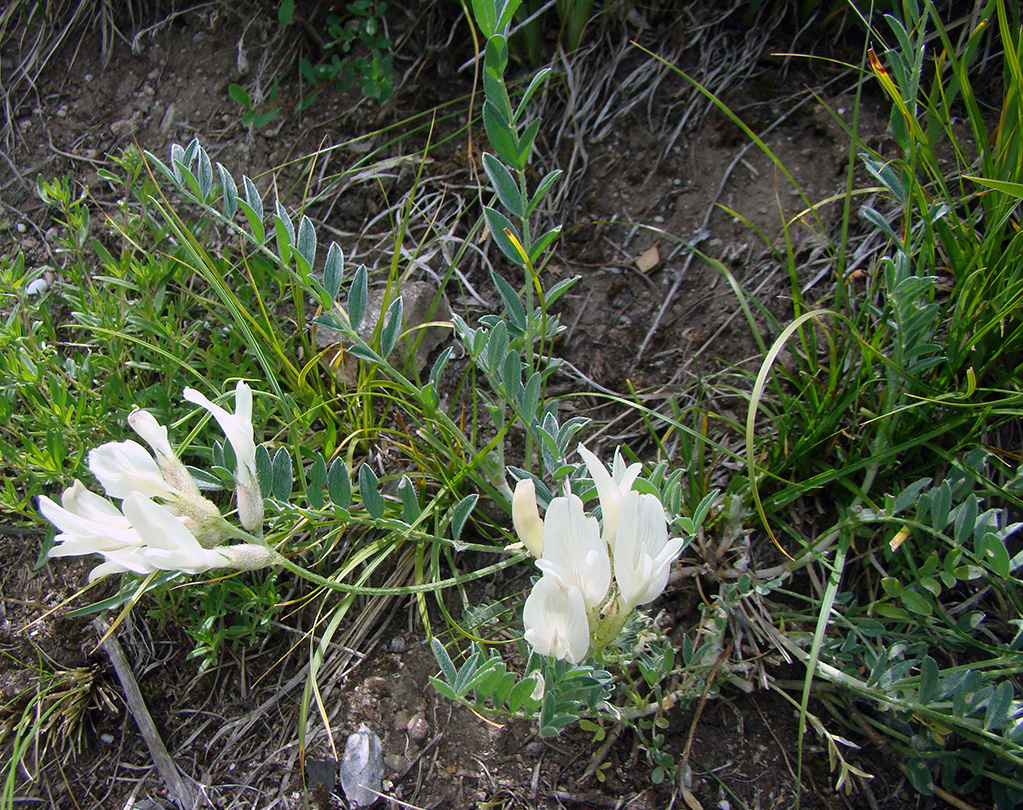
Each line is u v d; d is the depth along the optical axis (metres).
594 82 0.33
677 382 0.29
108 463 0.18
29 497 0.25
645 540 0.17
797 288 0.26
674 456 0.28
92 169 0.34
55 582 0.27
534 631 0.16
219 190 0.25
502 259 0.31
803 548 0.25
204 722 0.24
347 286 0.31
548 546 0.17
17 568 0.27
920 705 0.20
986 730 0.20
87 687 0.25
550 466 0.23
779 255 0.30
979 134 0.25
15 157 0.34
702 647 0.22
